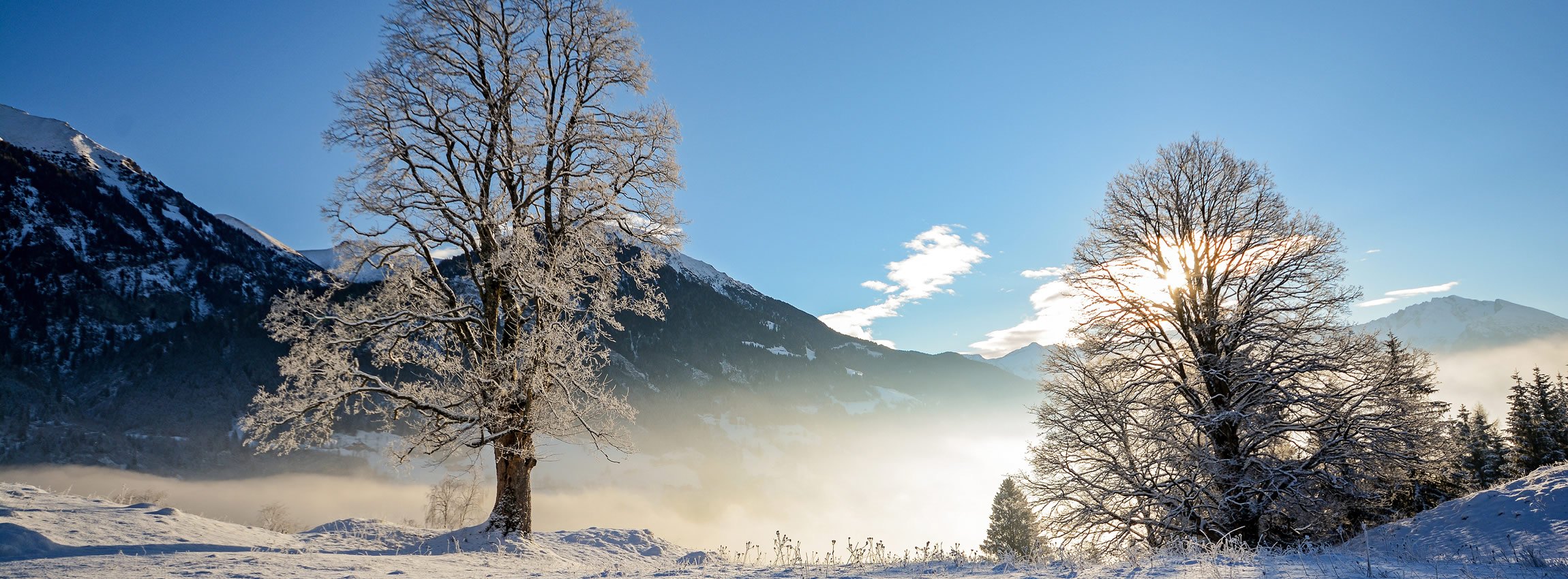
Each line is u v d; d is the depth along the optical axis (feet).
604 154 55.88
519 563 38.81
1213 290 58.18
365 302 52.29
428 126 53.01
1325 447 51.29
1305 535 52.39
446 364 49.78
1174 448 54.08
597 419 53.83
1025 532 109.91
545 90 57.26
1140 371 60.29
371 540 45.24
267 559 29.45
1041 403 62.08
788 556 33.37
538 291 48.21
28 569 24.82
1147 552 34.58
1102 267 63.00
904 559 31.55
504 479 51.57
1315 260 55.52
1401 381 51.80
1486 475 126.52
